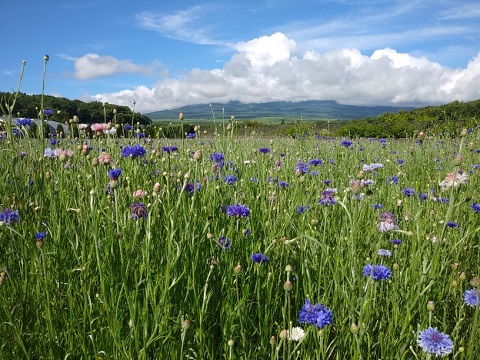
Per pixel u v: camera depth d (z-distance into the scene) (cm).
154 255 284
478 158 750
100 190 369
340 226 387
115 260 277
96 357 217
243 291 270
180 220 308
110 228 284
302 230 357
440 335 220
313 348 245
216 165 435
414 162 724
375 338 259
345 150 848
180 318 243
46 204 371
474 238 387
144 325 216
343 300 268
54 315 250
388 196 515
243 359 242
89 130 658
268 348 254
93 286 268
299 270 318
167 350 229
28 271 285
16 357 222
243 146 802
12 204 327
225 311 254
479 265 345
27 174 404
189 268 272
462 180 356
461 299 272
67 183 397
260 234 356
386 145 988
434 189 526
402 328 244
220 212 381
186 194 357
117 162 495
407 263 313
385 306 278
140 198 372
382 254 298
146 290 229
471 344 221
